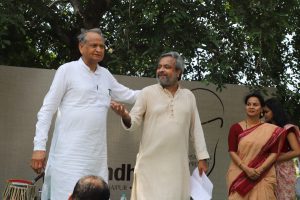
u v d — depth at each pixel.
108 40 7.86
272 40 6.93
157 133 4.29
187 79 7.50
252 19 6.56
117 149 6.93
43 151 4.07
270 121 5.56
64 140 4.10
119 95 4.58
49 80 6.70
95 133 4.14
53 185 4.12
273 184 5.07
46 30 8.41
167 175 4.25
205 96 7.29
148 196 4.23
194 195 4.38
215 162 7.25
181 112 4.36
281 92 7.79
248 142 5.11
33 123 6.61
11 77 6.59
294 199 5.34
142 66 6.61
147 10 6.35
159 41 6.60
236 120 7.34
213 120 7.29
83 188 2.42
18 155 6.55
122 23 7.10
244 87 7.37
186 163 4.37
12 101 6.57
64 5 8.62
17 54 8.20
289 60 8.29
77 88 4.14
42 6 7.54
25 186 5.34
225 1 6.74
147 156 4.29
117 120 6.93
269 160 5.05
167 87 4.43
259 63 7.05
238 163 5.13
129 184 6.95
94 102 4.19
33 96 6.63
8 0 6.20
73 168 4.05
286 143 5.31
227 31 6.75
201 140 4.52
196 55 6.87
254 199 5.01
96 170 4.15
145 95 4.39
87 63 4.25
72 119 4.11
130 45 6.90
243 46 6.77
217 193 7.21
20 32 7.38
